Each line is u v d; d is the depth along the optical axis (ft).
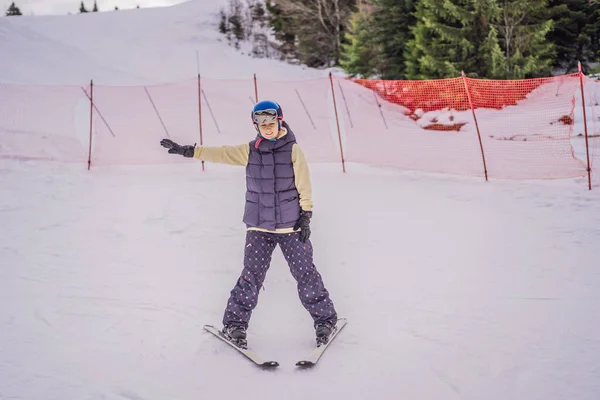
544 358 10.89
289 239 11.69
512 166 29.73
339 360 11.00
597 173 28.89
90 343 11.60
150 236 19.85
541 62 63.36
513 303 13.73
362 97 45.19
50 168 30.25
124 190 26.58
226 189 27.04
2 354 10.93
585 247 18.11
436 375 10.37
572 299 13.87
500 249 18.12
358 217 22.29
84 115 37.68
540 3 63.05
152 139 36.45
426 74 65.62
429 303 13.85
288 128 11.87
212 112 45.52
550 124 35.09
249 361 10.95
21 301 13.76
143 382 10.08
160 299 14.19
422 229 20.61
